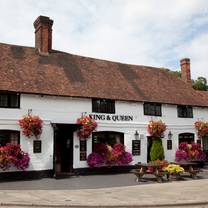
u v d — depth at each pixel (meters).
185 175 18.97
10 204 10.53
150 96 22.30
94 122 18.75
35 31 21.59
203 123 24.47
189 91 26.11
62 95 18.20
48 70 19.67
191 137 24.41
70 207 10.44
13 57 19.38
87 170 19.05
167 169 16.61
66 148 18.75
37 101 17.69
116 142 20.56
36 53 20.66
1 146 16.48
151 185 15.17
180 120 23.70
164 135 22.58
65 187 14.41
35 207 10.42
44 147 17.64
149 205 10.63
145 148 21.55
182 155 22.95
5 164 15.91
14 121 16.89
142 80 23.91
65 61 21.33
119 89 21.27
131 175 18.86
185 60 27.59
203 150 25.02
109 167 19.81
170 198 11.76
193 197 11.97
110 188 14.20
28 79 18.12
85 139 19.14
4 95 16.81
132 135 21.05
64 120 18.41
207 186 14.77
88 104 19.34
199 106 24.70
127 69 24.31
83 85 19.86
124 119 20.75
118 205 10.52
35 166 17.27
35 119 16.92
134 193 12.84
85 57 22.95
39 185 14.89
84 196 12.09
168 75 26.72
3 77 17.31
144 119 21.67
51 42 21.53
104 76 21.91
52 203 10.66
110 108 20.30
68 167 18.62
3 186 14.55
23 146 17.02
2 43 20.09
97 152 19.27
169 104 23.00
